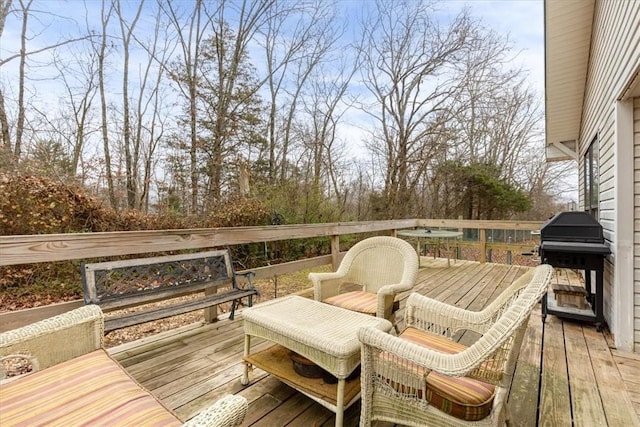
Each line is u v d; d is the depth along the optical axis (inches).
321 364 62.3
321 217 269.9
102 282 86.0
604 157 132.5
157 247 95.9
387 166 481.7
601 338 109.7
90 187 246.5
